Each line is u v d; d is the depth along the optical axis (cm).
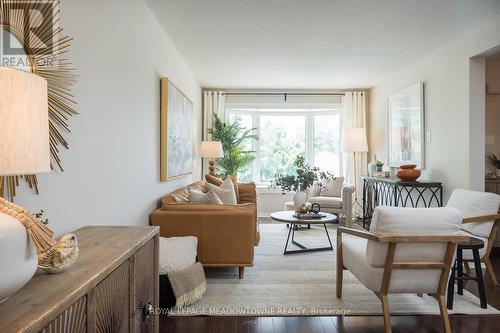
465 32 358
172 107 362
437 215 199
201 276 262
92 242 141
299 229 525
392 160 543
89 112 187
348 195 529
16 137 82
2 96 80
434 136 429
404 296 267
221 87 637
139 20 273
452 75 393
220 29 347
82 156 179
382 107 588
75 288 91
